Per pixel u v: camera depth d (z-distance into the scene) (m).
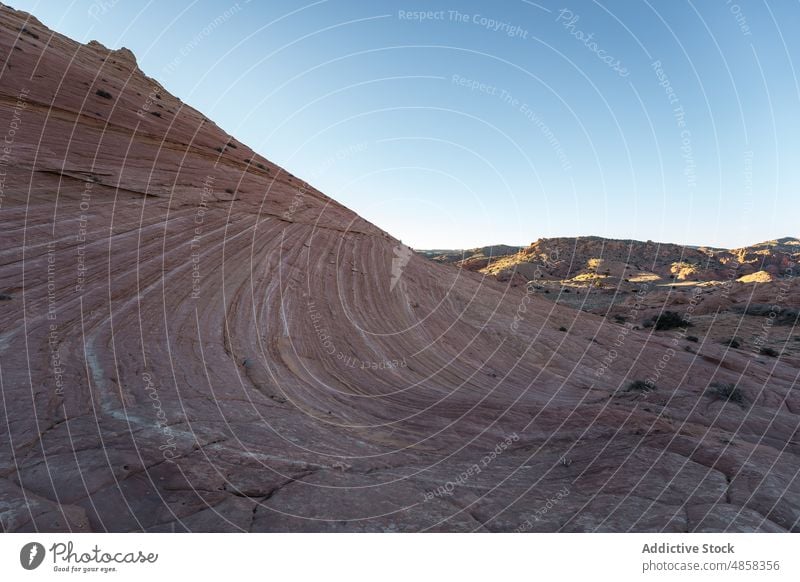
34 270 11.01
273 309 14.02
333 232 26.00
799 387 20.28
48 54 31.12
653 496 5.03
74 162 18.25
